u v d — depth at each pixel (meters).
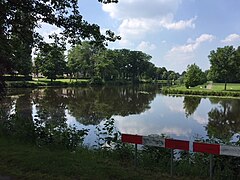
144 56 146.25
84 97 49.66
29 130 10.12
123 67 136.00
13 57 12.25
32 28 11.00
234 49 74.94
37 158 7.38
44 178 6.11
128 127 22.30
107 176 6.39
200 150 6.39
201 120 27.09
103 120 24.70
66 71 95.81
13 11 10.01
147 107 37.91
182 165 7.45
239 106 42.06
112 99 47.94
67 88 76.19
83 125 21.64
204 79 101.25
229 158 7.11
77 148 9.41
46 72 83.06
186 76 85.44
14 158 7.36
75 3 10.16
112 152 8.82
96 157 8.27
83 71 103.38
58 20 10.04
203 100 52.91
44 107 33.47
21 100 40.38
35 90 62.97
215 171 7.03
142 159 7.98
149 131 20.91
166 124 24.12
